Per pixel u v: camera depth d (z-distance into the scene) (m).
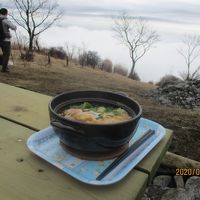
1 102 1.31
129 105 0.91
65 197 0.71
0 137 0.99
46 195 0.71
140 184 0.77
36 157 0.86
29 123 1.10
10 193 0.71
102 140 0.76
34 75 5.98
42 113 1.20
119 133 0.76
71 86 5.27
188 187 1.79
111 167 0.81
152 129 1.07
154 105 4.50
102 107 0.92
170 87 5.53
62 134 0.79
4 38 5.64
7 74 5.71
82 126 0.74
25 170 0.80
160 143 1.00
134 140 0.97
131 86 6.62
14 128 1.06
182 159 1.97
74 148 0.82
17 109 1.24
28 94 1.43
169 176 1.90
